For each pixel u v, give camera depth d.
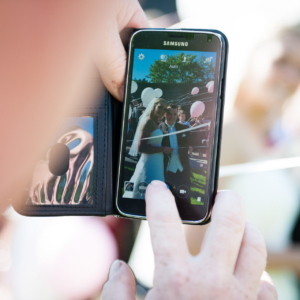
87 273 1.20
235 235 0.45
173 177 0.73
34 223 1.19
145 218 0.73
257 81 1.56
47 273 1.17
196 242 1.26
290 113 1.54
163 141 0.73
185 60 0.74
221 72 0.73
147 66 0.74
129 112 0.74
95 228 1.24
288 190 1.43
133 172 0.74
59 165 0.73
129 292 0.51
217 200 0.50
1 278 1.14
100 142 0.75
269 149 1.55
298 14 1.55
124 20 0.78
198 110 0.73
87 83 0.73
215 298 0.41
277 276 1.32
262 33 1.58
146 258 1.26
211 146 0.72
